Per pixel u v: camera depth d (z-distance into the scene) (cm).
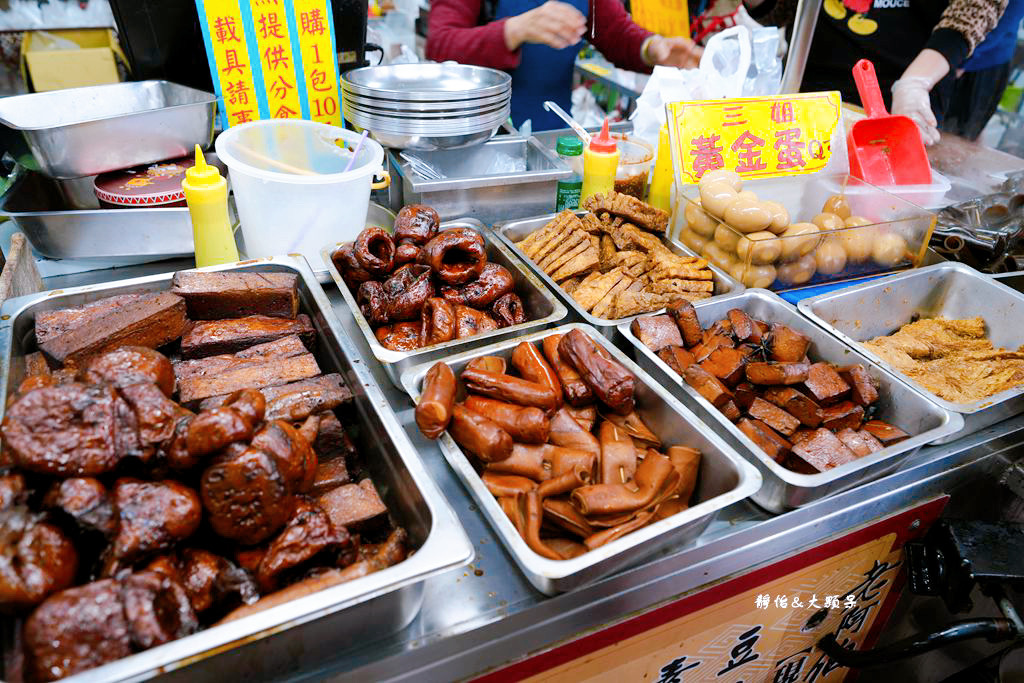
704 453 143
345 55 242
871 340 219
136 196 197
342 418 154
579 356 155
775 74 286
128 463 110
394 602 107
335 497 126
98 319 150
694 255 220
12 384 136
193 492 108
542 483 134
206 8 211
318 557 111
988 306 215
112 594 92
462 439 141
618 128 319
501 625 119
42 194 213
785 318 195
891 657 166
